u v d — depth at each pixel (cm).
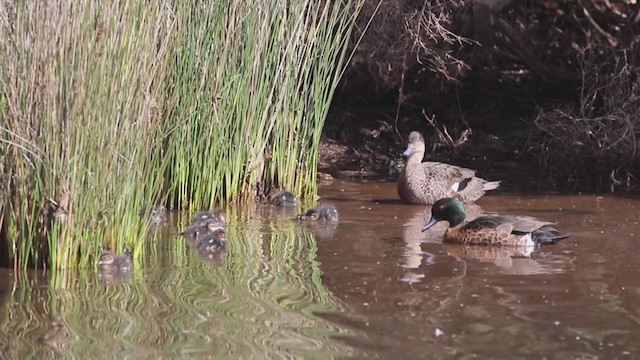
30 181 1116
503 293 1076
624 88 1878
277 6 1519
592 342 930
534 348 916
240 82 1517
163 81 1320
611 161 1814
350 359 885
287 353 898
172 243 1298
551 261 1212
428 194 1575
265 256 1234
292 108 1589
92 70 1095
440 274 1152
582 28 2042
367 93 2147
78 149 1105
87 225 1136
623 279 1128
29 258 1148
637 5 1992
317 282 1116
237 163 1552
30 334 941
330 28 1578
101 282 1105
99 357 887
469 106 2138
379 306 1029
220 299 1051
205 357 888
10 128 1102
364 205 1577
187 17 1412
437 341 929
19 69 1084
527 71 2138
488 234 1288
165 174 1495
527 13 2075
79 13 1080
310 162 1633
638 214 1493
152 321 978
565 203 1584
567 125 1841
